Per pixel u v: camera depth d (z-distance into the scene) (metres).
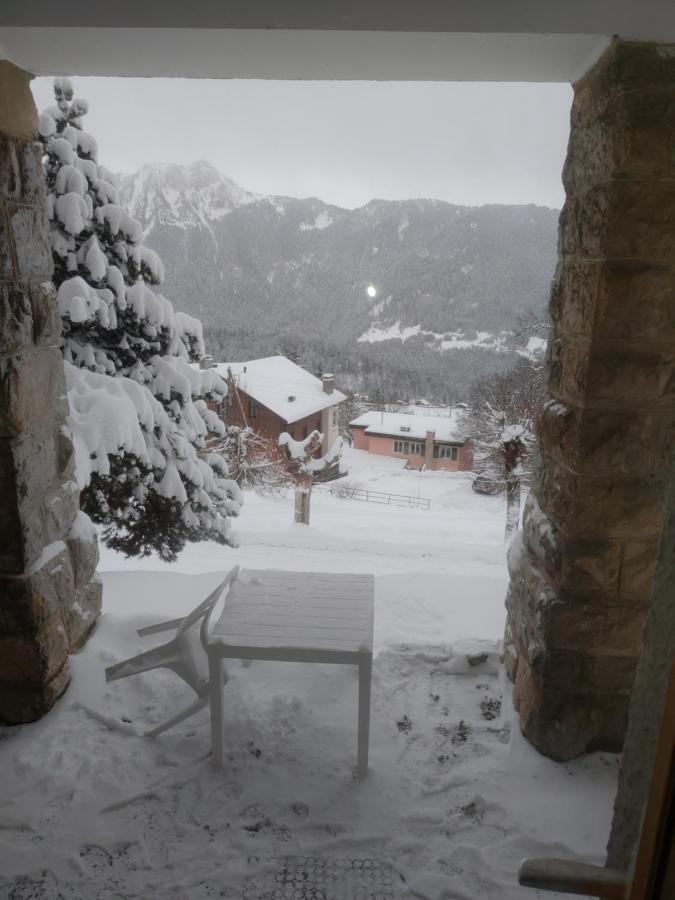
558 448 2.46
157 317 6.12
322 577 2.94
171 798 2.38
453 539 13.84
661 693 0.77
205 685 2.62
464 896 2.00
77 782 2.42
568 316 2.41
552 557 2.49
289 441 20.92
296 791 2.41
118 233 5.98
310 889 2.03
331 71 2.38
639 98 2.00
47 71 2.40
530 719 2.64
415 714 2.89
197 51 2.19
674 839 0.67
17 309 2.36
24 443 2.47
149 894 2.01
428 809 2.33
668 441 2.25
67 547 2.96
